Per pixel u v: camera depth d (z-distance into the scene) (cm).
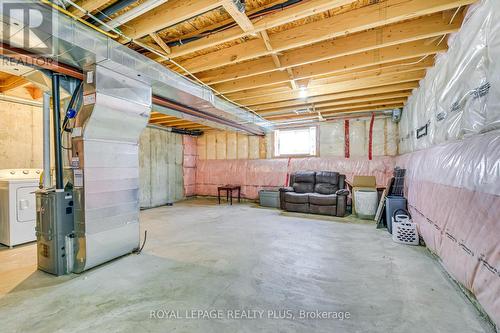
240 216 468
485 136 160
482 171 154
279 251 275
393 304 167
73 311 161
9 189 289
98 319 152
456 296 176
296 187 551
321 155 579
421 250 274
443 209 217
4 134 356
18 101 365
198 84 309
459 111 200
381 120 518
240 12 177
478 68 168
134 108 241
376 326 145
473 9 174
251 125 529
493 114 149
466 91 187
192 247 288
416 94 344
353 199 474
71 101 228
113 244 243
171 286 194
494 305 138
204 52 272
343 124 555
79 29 174
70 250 221
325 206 471
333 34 209
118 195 249
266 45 230
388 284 196
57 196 215
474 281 160
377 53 261
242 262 243
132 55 216
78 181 219
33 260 250
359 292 184
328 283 199
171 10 188
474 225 162
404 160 413
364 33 234
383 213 394
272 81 322
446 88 228
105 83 213
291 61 269
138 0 175
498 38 143
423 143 306
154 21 196
